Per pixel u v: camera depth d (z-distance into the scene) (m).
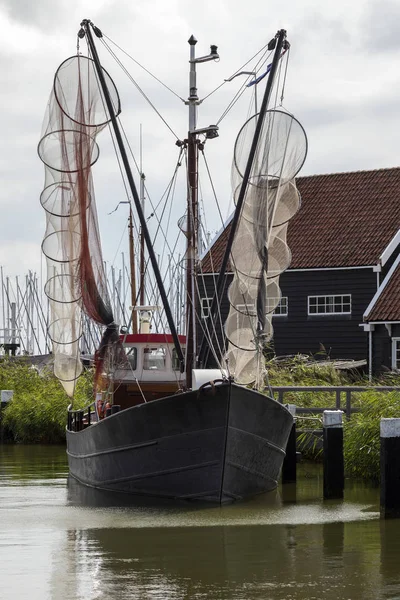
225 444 19.47
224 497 19.94
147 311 25.48
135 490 20.98
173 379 24.73
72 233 22.41
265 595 13.20
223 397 19.22
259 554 15.59
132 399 24.92
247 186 20.31
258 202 20.22
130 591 13.38
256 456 20.58
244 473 20.36
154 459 20.36
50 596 13.15
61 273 22.72
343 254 47.50
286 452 23.83
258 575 14.26
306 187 52.78
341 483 21.02
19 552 15.73
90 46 22.27
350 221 49.53
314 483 23.53
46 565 14.84
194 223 21.70
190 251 21.66
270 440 20.98
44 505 20.50
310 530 17.50
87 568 14.66
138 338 24.88
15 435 37.38
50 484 24.31
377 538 16.78
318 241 48.91
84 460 23.62
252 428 20.14
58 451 33.69
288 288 48.28
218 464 19.61
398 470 18.62
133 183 22.05
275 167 20.22
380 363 43.66
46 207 22.61
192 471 19.89
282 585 13.70
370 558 15.30
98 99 22.30
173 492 20.25
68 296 22.89
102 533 17.27
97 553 15.63
